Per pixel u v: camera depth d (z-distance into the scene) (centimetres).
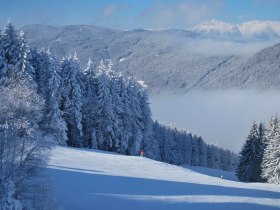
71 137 6328
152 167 4431
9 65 5022
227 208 2789
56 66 5594
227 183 4084
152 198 2805
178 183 3484
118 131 6731
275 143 6088
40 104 3659
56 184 2742
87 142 6638
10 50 5072
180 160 11356
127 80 7325
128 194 2823
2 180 2052
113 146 6800
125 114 7000
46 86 5528
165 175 3981
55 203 2256
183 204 2753
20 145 2231
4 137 2158
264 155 6275
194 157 12388
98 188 2858
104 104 6538
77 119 6075
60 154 4322
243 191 3547
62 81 6006
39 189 2216
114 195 2745
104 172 3547
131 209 2497
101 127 6600
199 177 4266
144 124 7731
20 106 2655
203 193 3169
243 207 2877
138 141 7200
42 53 5756
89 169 3591
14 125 2333
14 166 2159
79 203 2452
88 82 6619
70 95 6109
